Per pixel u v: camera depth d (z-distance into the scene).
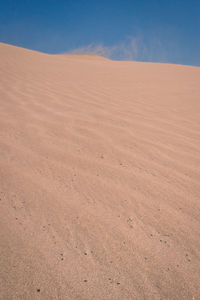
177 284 1.33
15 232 1.64
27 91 6.04
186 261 1.49
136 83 8.80
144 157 2.97
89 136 3.51
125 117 4.64
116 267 1.42
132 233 1.70
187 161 2.92
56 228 1.70
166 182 2.42
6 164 2.54
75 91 6.62
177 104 6.18
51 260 1.44
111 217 1.86
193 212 1.98
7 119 3.92
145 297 1.25
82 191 2.19
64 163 2.68
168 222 1.84
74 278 1.33
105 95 6.51
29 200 2.00
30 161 2.65
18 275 1.32
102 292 1.26
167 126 4.29
